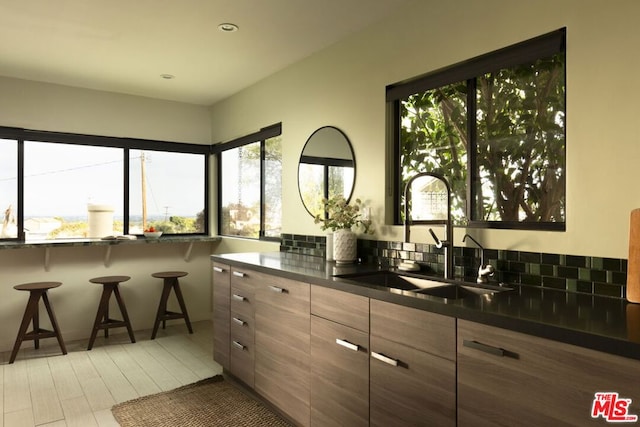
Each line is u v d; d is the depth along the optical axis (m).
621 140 1.73
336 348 2.15
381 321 1.90
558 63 2.06
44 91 4.32
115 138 4.70
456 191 2.51
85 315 4.47
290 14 2.81
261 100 4.22
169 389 3.10
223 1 2.65
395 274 2.52
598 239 1.79
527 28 2.05
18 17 2.87
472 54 2.29
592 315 1.42
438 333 1.64
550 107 2.09
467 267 2.32
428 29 2.54
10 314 4.11
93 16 2.86
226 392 3.04
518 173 2.22
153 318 4.87
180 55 3.55
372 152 2.92
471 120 2.43
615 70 1.75
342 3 2.66
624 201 1.72
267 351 2.72
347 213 2.92
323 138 3.38
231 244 4.81
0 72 4.02
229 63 3.74
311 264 2.85
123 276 4.43
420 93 2.71
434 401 1.66
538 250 2.01
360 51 3.03
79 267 4.45
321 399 2.25
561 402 1.27
